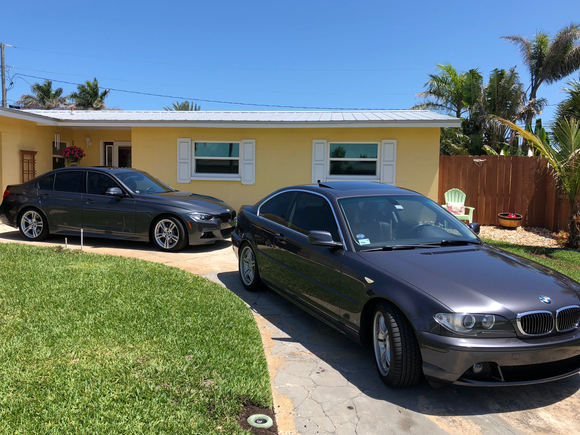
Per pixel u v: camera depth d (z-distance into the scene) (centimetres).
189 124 1154
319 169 1204
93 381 305
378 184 513
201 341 382
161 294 503
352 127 1140
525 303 308
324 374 357
